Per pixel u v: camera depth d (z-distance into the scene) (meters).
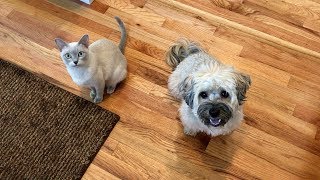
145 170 1.75
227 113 1.44
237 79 1.44
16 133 1.83
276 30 2.16
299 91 1.95
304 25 2.18
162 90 1.96
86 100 1.92
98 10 2.24
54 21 2.20
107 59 1.79
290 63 2.04
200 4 2.25
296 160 1.75
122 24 2.05
